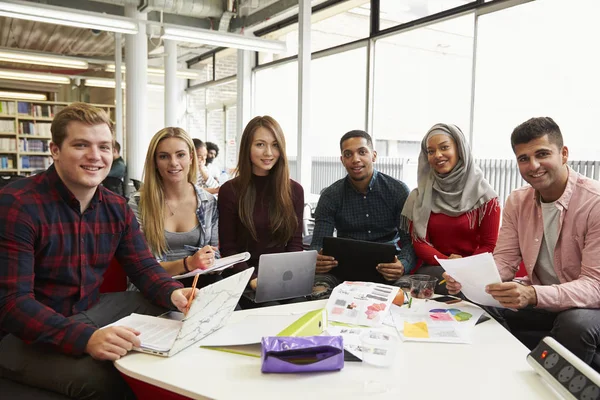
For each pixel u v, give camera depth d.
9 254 1.40
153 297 1.64
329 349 1.15
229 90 9.36
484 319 1.54
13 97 8.93
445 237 2.47
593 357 1.58
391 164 5.99
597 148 4.00
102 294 1.77
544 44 4.27
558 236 1.86
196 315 1.23
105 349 1.22
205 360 1.21
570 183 1.85
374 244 2.20
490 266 1.54
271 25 7.11
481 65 4.48
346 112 6.56
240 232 2.54
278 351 1.13
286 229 2.52
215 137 10.03
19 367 1.32
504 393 1.04
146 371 1.14
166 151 2.25
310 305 1.69
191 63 10.45
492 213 2.39
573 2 4.04
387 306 1.55
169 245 2.31
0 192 1.48
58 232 1.52
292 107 8.22
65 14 4.43
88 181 1.51
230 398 1.01
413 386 1.07
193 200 2.40
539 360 1.10
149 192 2.26
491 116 4.54
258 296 1.96
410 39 5.75
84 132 1.49
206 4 6.30
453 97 5.74
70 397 1.28
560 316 1.64
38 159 8.88
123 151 8.91
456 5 4.62
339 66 6.62
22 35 8.05
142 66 6.60
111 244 1.68
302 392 1.04
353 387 1.06
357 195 2.80
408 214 2.57
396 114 6.07
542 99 4.36
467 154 2.42
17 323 1.32
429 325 1.46
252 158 2.45
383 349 1.25
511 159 4.45
